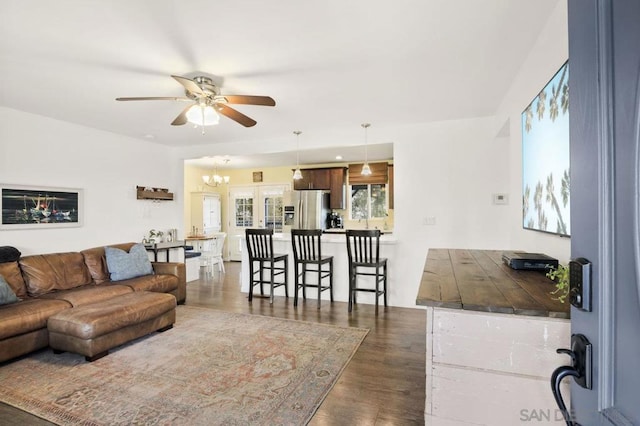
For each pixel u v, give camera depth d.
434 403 1.36
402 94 3.22
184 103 3.43
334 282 4.71
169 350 2.94
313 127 4.45
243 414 2.03
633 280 0.56
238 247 8.49
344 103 3.48
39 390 2.31
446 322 1.34
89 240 4.46
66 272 3.75
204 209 7.89
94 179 4.53
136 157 5.15
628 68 0.56
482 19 1.97
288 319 3.79
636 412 0.55
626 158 0.57
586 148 0.69
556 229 1.84
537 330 1.24
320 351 2.92
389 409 2.08
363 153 6.13
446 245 4.20
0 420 1.99
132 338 3.03
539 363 1.24
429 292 1.45
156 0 1.77
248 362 2.71
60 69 2.62
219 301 4.61
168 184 5.73
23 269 3.45
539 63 2.16
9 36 2.13
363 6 1.84
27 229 3.80
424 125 4.29
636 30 0.54
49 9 1.85
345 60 2.49
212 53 2.37
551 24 1.92
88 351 2.69
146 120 4.10
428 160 4.27
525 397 1.25
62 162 4.15
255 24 2.01
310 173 7.34
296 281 4.39
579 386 0.70
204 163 7.51
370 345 3.05
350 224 7.39
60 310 3.05
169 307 3.41
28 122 3.80
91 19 1.95
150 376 2.49
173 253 5.65
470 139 4.09
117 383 2.39
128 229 5.01
